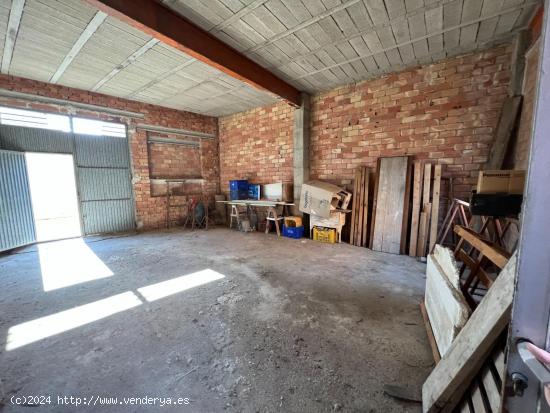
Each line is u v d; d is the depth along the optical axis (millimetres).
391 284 2598
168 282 2695
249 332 1809
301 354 1581
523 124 2697
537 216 538
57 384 1354
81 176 4727
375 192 3891
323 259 3432
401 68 3662
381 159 3842
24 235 4051
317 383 1359
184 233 5297
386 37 2877
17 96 3953
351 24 2639
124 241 4570
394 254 3633
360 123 4176
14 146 3977
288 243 4348
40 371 1447
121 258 3539
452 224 3383
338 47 3094
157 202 5758
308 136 4805
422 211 3516
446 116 3418
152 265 3236
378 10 2416
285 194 5152
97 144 4875
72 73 3842
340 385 1347
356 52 3209
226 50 3078
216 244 4324
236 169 6328
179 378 1398
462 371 1016
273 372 1438
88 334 1797
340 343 1684
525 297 562
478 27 2688
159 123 5621
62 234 5105
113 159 5090
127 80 4125
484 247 1567
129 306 2191
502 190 1501
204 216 6273
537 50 2502
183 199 6168
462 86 3285
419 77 3580
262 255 3648
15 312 2094
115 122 5039
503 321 863
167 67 3629
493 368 939
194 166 6352
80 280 2762
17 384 1353
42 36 2811
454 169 3404
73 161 4621
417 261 3314
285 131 5227
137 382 1370
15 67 3615
